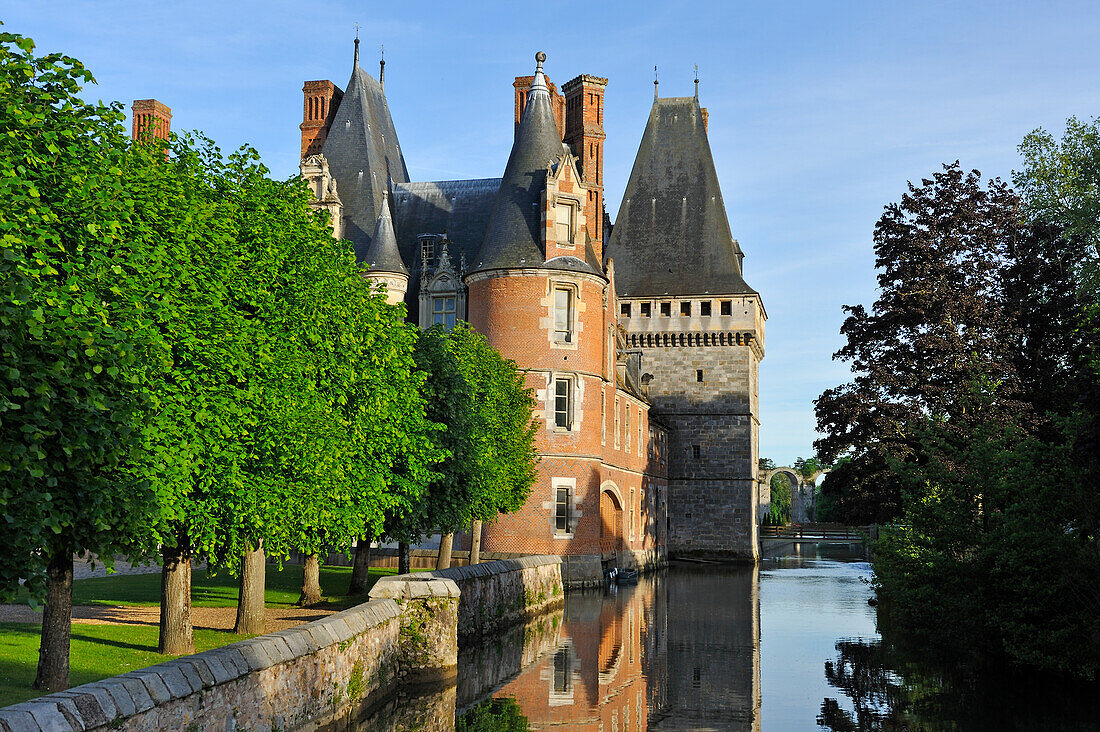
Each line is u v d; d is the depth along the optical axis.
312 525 18.58
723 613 35.12
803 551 105.50
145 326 13.05
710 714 17.98
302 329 18.31
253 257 17.67
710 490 73.44
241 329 15.93
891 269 45.31
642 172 76.56
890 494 42.62
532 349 45.56
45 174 11.76
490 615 27.50
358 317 21.31
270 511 16.39
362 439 21.22
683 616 34.09
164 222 15.18
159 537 14.41
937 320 42.00
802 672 22.69
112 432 11.55
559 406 46.28
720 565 69.94
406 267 53.47
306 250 18.94
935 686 20.84
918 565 26.69
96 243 12.48
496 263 46.12
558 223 46.38
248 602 20.20
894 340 44.78
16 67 11.43
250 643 12.77
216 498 15.72
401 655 19.92
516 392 39.28
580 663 23.58
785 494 172.12
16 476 9.99
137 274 13.80
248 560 20.28
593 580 45.59
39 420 10.07
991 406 35.56
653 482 67.06
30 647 16.45
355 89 55.31
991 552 21.69
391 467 25.70
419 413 25.55
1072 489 20.06
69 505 11.20
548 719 17.38
